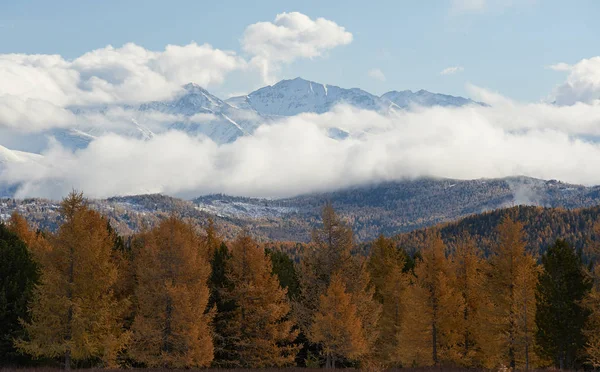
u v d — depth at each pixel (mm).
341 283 56938
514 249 63406
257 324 61250
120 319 57688
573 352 56875
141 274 54344
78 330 47438
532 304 60719
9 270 55625
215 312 56312
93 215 60531
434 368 64188
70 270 48594
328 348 55531
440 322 67375
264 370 58219
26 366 54750
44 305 47594
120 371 52656
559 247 58750
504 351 63531
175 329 53125
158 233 59844
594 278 55688
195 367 56875
